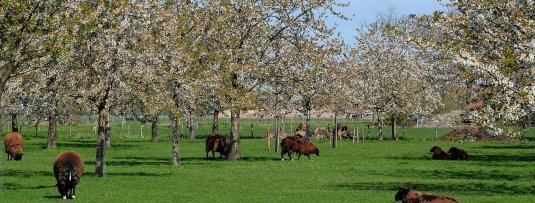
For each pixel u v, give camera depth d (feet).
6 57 90.07
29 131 319.88
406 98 277.64
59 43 92.48
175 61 127.13
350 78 247.29
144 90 118.52
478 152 194.08
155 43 124.36
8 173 122.52
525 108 83.87
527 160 162.40
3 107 165.17
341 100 226.38
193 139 266.98
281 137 269.23
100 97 114.42
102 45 109.81
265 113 198.70
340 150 207.10
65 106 136.05
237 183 108.68
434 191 97.40
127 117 170.91
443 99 306.14
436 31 105.19
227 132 333.83
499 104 87.04
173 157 143.43
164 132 333.83
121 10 110.42
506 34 95.30
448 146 224.94
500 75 86.02
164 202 84.23
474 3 96.37
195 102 144.15
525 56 85.97
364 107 270.26
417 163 153.89
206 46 156.97
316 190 99.35
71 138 269.64
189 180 112.57
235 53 157.38
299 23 163.73
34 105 127.85
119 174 121.60
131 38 116.78
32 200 83.66
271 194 94.22
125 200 85.51
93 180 110.01
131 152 194.59
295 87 168.14
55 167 84.58
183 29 139.64
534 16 95.71
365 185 107.24
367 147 222.69
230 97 154.51
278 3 161.68
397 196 69.46
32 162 150.00
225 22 157.89
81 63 111.75
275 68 163.53
